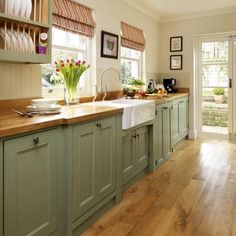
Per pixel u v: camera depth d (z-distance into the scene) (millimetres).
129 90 3854
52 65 2879
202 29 5027
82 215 2053
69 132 1854
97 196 2238
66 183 1870
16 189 1529
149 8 4660
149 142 3430
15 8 1898
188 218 2305
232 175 3346
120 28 3959
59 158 1861
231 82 5051
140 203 2598
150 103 3211
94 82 3455
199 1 4316
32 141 1613
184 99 4949
